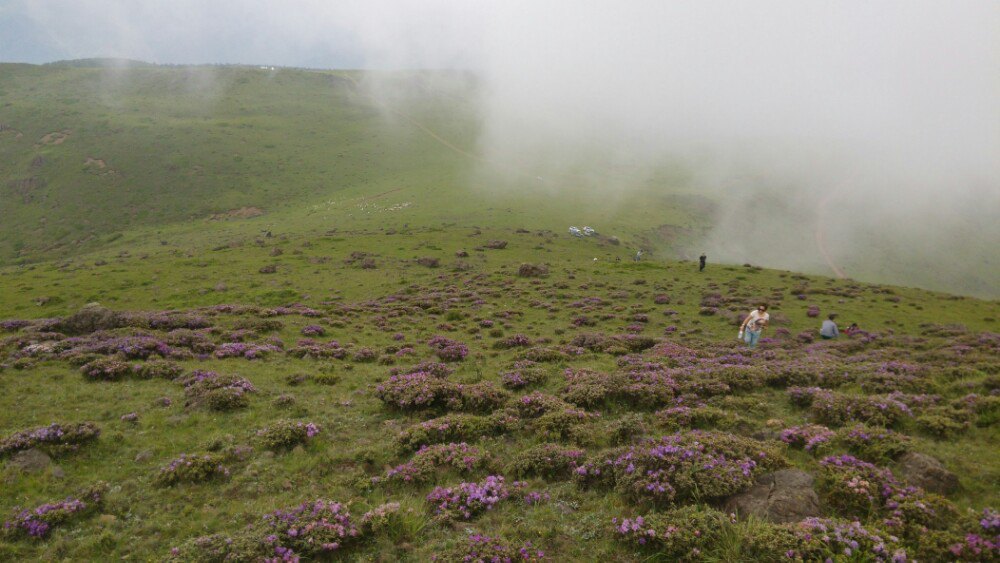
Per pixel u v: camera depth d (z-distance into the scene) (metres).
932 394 17.56
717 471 11.40
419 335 37.53
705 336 37.75
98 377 23.16
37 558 10.93
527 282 61.97
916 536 9.21
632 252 117.62
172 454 15.70
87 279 67.06
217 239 135.25
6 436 16.00
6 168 197.12
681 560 9.43
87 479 14.09
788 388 19.38
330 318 42.69
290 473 14.45
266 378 24.66
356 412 19.66
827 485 11.14
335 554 10.60
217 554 10.32
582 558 9.96
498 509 11.98
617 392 19.34
